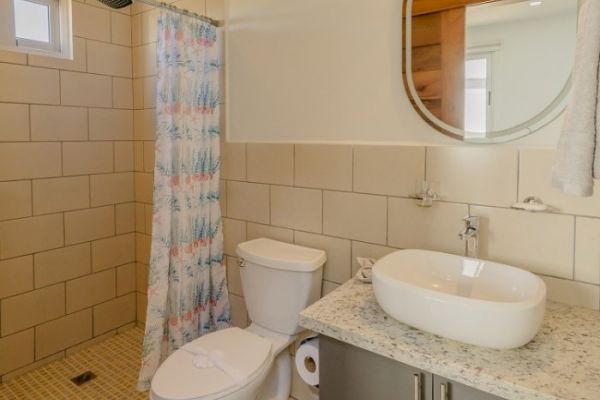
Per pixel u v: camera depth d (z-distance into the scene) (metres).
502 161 1.38
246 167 2.04
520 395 0.89
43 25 2.27
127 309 2.69
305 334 1.82
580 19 0.93
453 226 1.49
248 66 2.02
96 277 2.51
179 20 1.90
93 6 2.38
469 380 0.94
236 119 2.08
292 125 1.89
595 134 0.89
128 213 2.65
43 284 2.27
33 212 2.20
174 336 2.04
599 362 0.97
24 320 2.21
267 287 1.78
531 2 1.32
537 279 1.16
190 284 2.05
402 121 1.59
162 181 1.94
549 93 1.31
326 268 1.81
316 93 1.81
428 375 1.04
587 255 1.27
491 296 1.27
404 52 1.55
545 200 1.32
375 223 1.66
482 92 1.42
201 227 2.08
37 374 2.23
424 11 1.50
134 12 2.53
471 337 1.01
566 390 0.87
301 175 1.86
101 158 2.48
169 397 1.35
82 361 2.36
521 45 1.34
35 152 2.19
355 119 1.71
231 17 2.05
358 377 1.18
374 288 1.21
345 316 1.21
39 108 2.19
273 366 1.85
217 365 1.52
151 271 1.97
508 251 1.39
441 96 1.49
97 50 2.41
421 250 1.44
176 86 1.92
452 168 1.47
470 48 1.43
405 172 1.57
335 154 1.75
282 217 1.94
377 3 1.61
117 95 2.53
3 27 2.09
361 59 1.67
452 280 1.36
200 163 2.04
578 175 0.90
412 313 1.09
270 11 1.92
